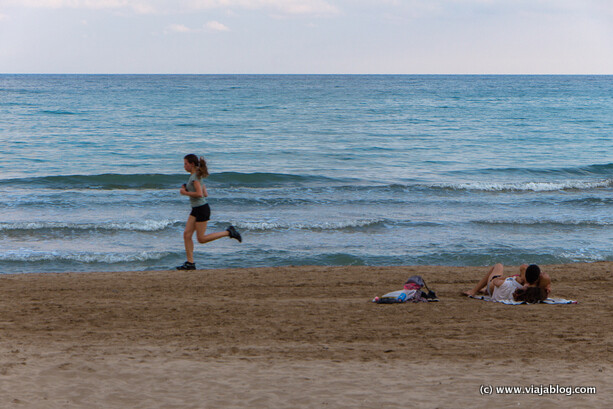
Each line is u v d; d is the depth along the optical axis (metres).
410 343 7.14
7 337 7.23
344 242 16.00
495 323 8.17
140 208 19.94
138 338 7.34
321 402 5.07
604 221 18.36
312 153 37.47
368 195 23.00
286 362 6.31
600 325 8.00
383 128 54.56
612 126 57.66
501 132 51.88
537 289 9.56
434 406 4.97
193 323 8.20
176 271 12.48
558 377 5.75
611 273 12.30
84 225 16.75
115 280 11.50
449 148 40.84
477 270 12.80
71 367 5.95
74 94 119.94
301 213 19.67
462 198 22.69
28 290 10.52
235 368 6.05
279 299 9.98
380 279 11.76
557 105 94.00
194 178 11.95
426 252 14.96
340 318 8.50
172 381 5.60
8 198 21.23
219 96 115.56
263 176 27.92
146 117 63.66
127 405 4.96
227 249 15.20
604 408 4.90
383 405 5.00
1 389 5.21
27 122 55.62
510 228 17.59
